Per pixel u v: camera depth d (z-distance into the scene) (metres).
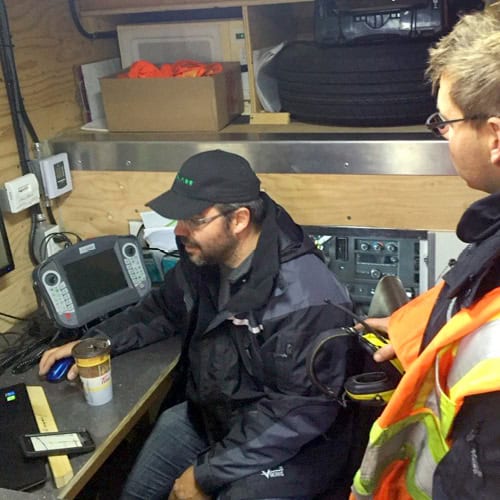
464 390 0.73
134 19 2.37
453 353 0.82
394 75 1.76
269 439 1.46
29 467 1.25
